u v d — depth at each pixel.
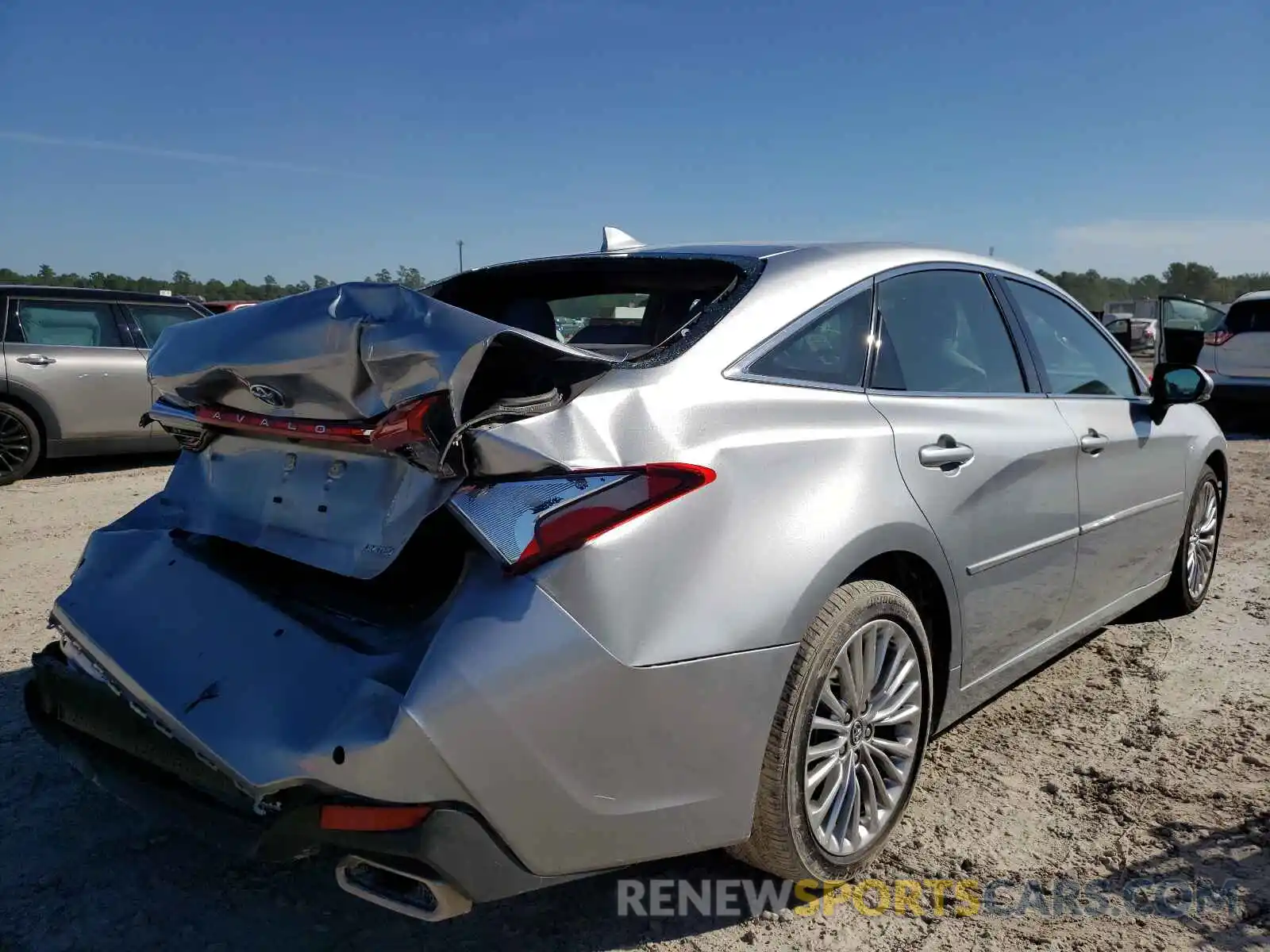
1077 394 3.75
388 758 1.88
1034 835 2.86
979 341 3.33
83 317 8.77
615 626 1.99
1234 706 3.75
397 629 2.10
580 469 2.04
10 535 6.30
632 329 3.36
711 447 2.24
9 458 8.26
